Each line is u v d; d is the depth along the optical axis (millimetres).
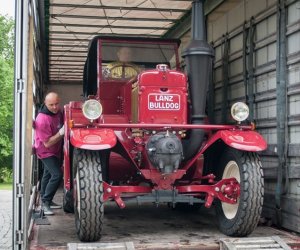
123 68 6598
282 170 5672
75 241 4918
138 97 5359
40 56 9531
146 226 5754
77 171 4961
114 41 6688
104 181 5270
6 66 23234
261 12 6281
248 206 4965
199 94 5434
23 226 4590
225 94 7387
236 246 4500
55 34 9555
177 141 4930
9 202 11688
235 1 7102
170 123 5344
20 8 4711
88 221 4789
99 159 4980
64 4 7918
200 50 5441
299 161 5445
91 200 4781
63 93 14219
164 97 5352
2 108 22375
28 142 4879
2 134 22328
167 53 6844
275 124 5961
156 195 5066
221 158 5586
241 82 6941
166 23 8922
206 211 6895
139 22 8859
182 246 4559
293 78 5578
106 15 8469
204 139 5422
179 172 5105
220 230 5363
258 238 4684
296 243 4684
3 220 8789
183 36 9023
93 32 9461
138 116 5340
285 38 5691
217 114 7809
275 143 6008
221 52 7664
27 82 4805
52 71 12883
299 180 5445
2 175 22406
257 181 5004
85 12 8352
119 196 5004
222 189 5230
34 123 6543
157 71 5371
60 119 6629
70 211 6645
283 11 5691
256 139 5082
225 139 5039
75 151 5066
